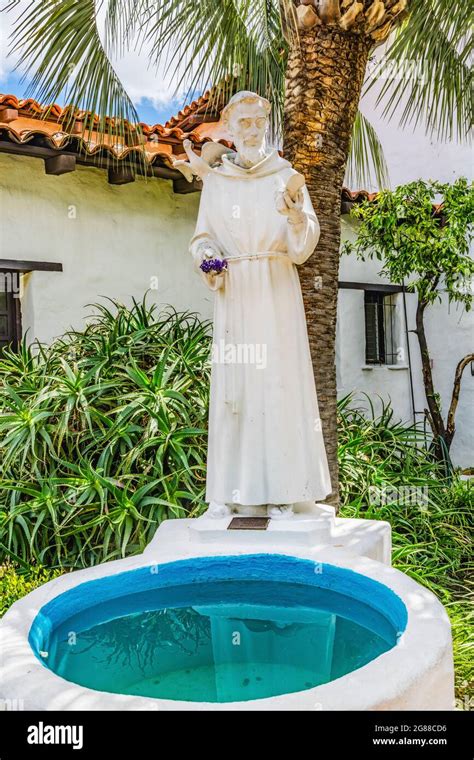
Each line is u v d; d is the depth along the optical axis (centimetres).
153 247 819
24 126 792
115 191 789
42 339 738
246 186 376
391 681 237
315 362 512
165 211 827
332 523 383
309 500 382
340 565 332
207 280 379
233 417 381
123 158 713
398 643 262
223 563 348
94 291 774
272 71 629
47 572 463
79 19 515
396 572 322
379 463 664
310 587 338
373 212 830
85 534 524
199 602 342
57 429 559
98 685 269
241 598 344
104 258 781
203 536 369
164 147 820
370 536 378
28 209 730
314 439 387
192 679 272
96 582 327
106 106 554
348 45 498
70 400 561
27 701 227
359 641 301
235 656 290
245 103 370
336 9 480
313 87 500
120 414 557
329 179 509
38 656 275
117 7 521
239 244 374
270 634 309
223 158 384
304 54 501
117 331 648
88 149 673
